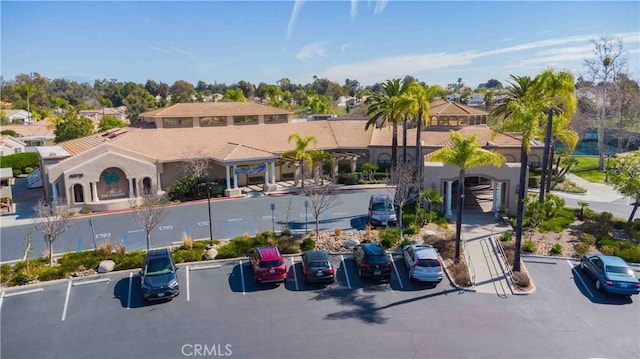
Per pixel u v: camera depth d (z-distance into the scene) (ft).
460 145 86.84
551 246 96.84
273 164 148.97
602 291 78.89
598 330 67.05
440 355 60.08
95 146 132.77
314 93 583.17
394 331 65.82
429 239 98.48
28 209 130.00
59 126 225.15
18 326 66.64
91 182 127.54
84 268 83.71
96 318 68.69
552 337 64.95
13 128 313.12
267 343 62.49
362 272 81.00
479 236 102.01
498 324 68.28
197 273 83.87
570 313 71.92
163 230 107.96
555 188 158.51
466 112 174.91
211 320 68.49
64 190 126.52
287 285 80.23
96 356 59.57
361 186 153.79
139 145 147.02
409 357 59.52
